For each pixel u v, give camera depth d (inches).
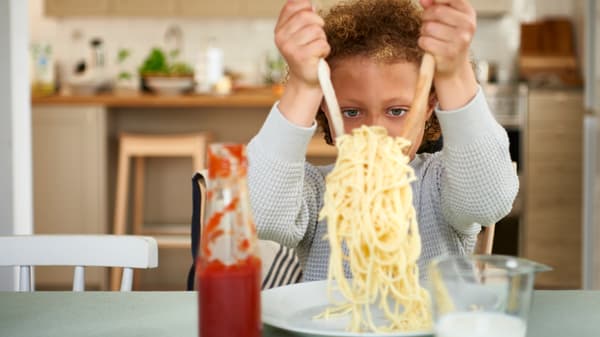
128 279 53.2
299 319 38.1
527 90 192.4
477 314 28.1
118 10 213.5
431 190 53.6
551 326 37.4
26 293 43.8
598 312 39.6
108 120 175.0
